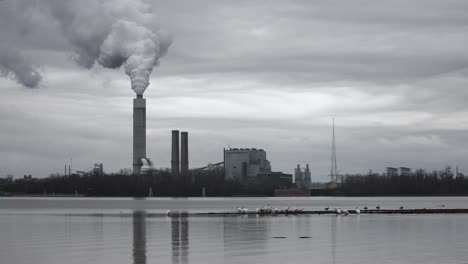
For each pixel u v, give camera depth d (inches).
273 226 4881.9
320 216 6309.1
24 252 3233.3
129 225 5241.1
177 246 3464.6
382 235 4047.7
